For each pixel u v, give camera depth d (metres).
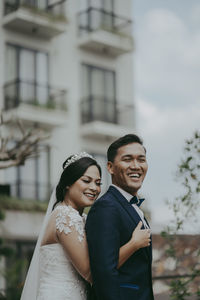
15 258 16.80
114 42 22.31
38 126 20.22
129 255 3.79
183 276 6.08
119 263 3.78
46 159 20.11
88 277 3.97
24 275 12.63
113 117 22.53
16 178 19.30
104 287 3.68
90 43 21.92
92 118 21.83
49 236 4.24
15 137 19.17
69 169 4.30
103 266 3.70
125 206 3.94
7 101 19.94
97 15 22.81
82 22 22.38
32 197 19.55
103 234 3.78
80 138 21.41
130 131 22.55
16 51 20.34
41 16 20.33
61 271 4.17
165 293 6.06
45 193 19.81
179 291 5.76
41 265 4.27
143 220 4.07
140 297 3.80
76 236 4.04
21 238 18.38
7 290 10.77
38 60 20.84
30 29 20.61
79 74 21.91
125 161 4.00
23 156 10.79
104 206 3.86
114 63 22.97
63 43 21.62
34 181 19.69
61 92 21.20
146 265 3.89
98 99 22.09
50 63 21.16
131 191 4.03
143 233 3.84
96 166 4.34
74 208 4.32
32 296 4.37
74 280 4.18
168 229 5.98
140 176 4.02
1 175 18.98
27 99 20.34
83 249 4.01
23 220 18.33
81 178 4.28
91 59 22.33
